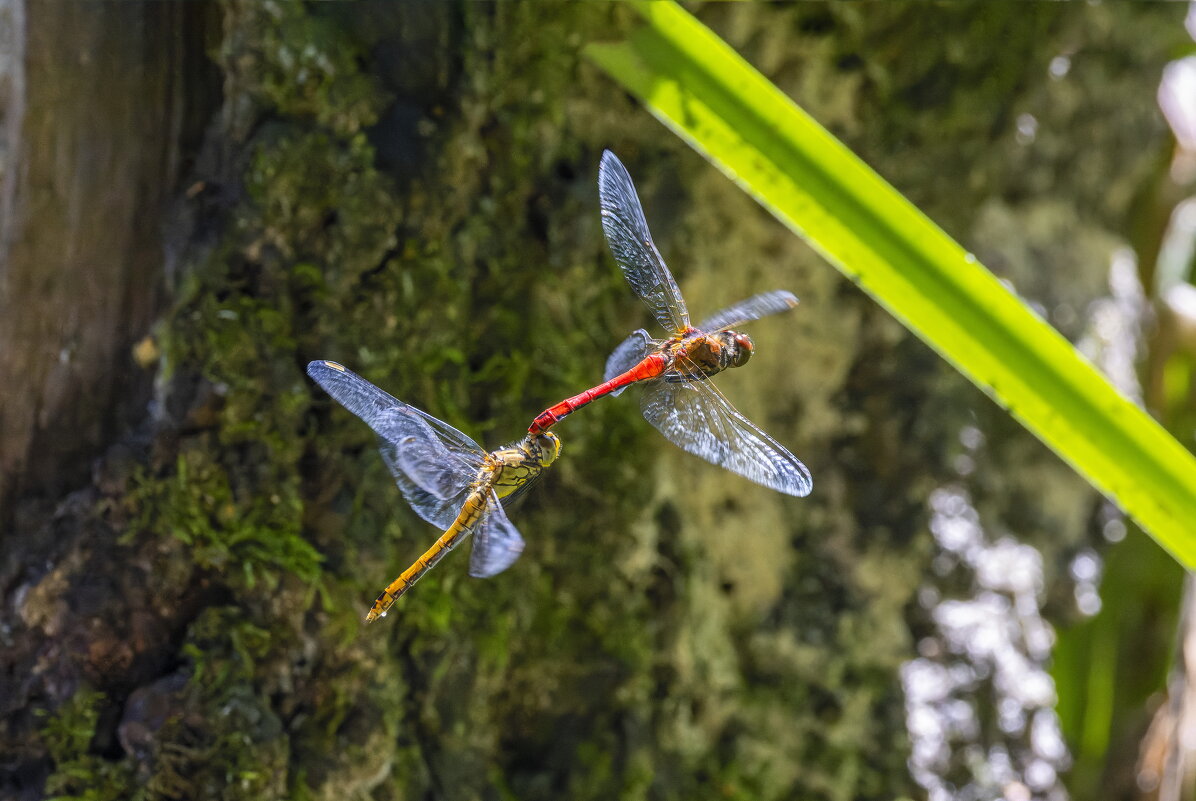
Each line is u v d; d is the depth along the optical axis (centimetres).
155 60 51
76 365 52
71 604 51
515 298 55
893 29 58
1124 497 49
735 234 58
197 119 52
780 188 49
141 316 52
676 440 48
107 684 51
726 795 58
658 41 49
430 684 54
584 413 56
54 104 51
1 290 51
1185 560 49
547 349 55
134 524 51
